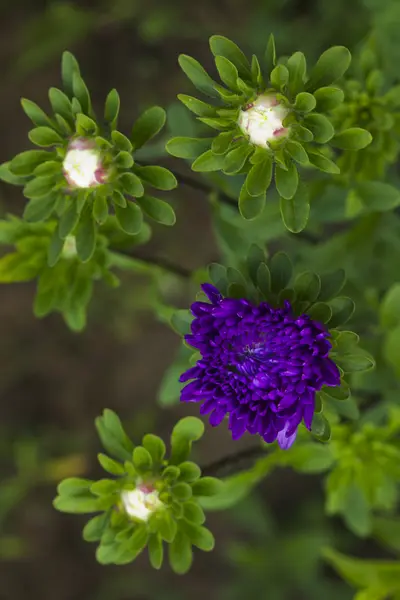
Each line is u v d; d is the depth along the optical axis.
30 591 0.90
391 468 0.48
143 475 0.42
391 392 0.50
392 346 0.49
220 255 0.76
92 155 0.40
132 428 0.84
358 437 0.48
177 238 0.76
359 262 0.51
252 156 0.40
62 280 0.46
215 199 0.49
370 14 0.62
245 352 0.39
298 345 0.38
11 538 0.88
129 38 0.76
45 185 0.41
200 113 0.40
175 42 0.75
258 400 0.39
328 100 0.40
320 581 0.75
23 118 0.80
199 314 0.39
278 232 0.49
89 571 0.89
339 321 0.40
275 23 0.66
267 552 0.75
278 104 0.40
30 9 0.77
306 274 0.40
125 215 0.41
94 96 0.78
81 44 0.77
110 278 0.46
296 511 0.80
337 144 0.42
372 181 0.46
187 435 0.42
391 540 0.58
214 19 0.71
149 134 0.41
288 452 0.47
